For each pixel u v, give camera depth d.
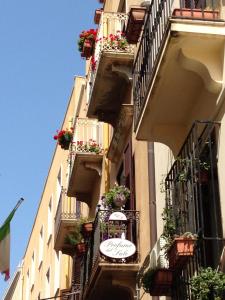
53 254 28.52
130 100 16.75
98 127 21.03
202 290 8.33
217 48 9.41
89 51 19.61
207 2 10.02
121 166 17.53
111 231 14.52
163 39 9.57
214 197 9.04
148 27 11.41
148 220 13.92
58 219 23.38
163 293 10.20
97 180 20.77
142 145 15.11
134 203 15.48
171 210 10.30
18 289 38.41
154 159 14.30
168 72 9.94
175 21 9.27
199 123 9.63
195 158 9.41
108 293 15.17
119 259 13.87
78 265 20.47
